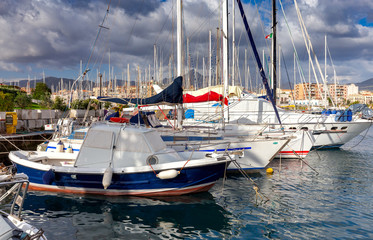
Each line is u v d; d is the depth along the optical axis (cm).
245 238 616
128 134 878
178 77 1059
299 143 1510
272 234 637
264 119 1630
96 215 720
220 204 823
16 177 491
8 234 351
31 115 2200
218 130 1266
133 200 830
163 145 932
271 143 1166
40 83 5534
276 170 1276
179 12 1166
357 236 627
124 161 857
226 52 1327
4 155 1430
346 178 1143
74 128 1259
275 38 1872
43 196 846
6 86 4756
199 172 836
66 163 995
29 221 674
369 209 794
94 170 817
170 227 663
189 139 1131
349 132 1930
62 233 613
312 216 742
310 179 1123
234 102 1609
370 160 1562
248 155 1159
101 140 876
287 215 747
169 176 799
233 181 1077
